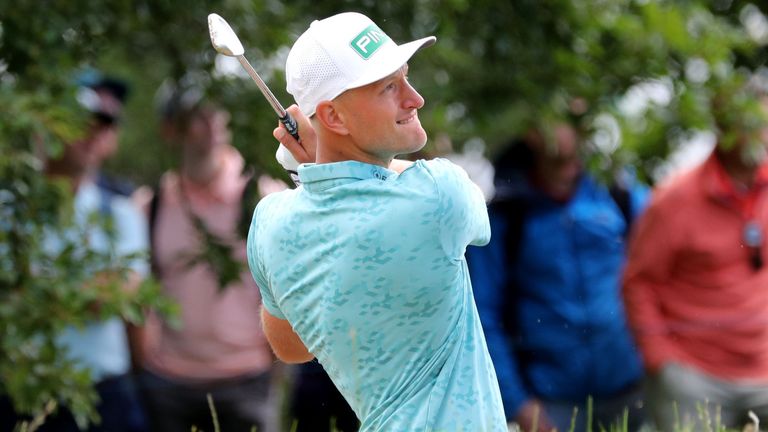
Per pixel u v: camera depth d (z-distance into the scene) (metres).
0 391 20.59
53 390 20.28
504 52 24.20
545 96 24.72
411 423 10.30
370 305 10.20
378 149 10.28
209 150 24.56
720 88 25.27
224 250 22.56
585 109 25.11
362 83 9.98
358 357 10.41
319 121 10.38
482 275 23.53
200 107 23.64
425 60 24.83
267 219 10.84
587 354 23.50
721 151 24.53
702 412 17.58
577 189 24.09
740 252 24.27
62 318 20.23
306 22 23.12
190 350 24.55
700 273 24.25
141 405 24.53
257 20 22.94
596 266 23.84
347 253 10.15
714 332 24.06
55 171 23.94
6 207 20.33
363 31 10.18
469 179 10.34
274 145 22.38
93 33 22.64
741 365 24.06
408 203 10.00
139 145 39.56
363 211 10.11
